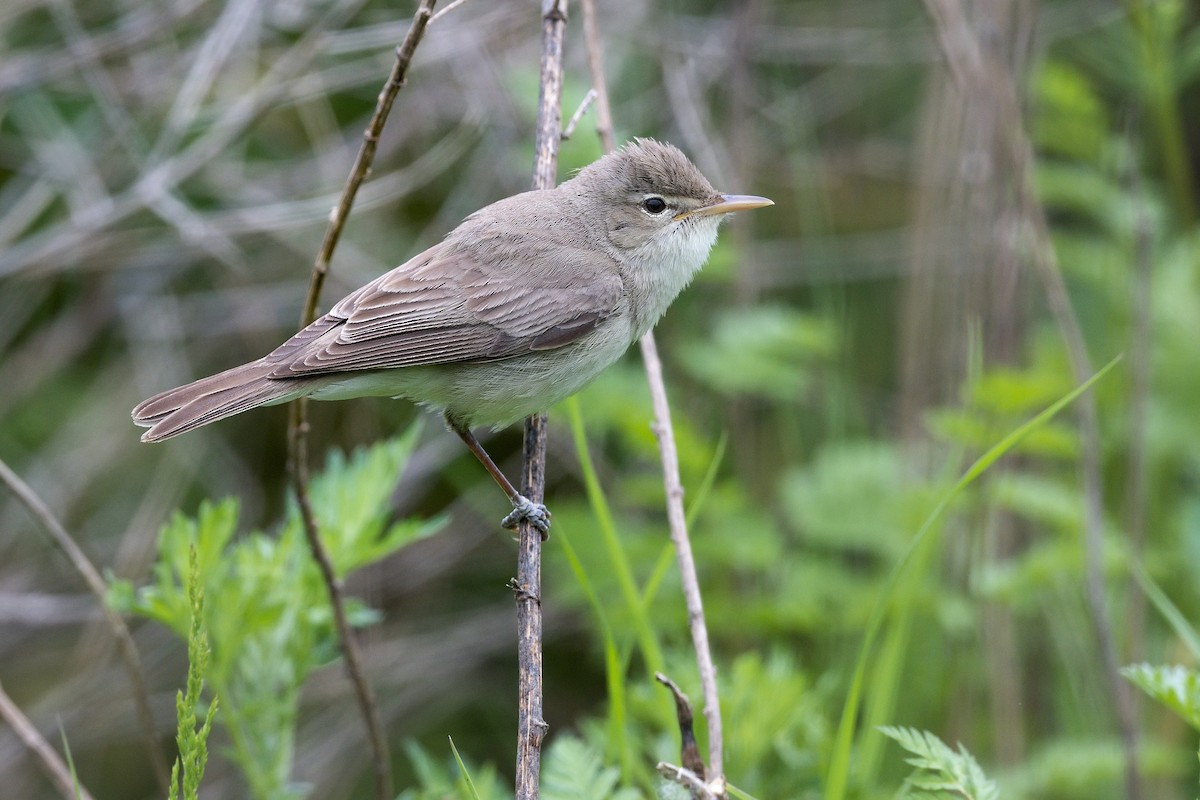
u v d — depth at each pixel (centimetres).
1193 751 1076
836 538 1107
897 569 687
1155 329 1221
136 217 1323
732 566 1107
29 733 784
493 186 1327
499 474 832
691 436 1056
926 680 1030
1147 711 1111
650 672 780
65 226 1256
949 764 596
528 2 1229
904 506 1073
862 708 991
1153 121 1344
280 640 771
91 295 1357
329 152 1320
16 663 1381
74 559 756
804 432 1314
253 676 766
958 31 1054
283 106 1280
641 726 860
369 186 1223
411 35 655
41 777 1287
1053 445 1023
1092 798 1049
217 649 752
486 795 772
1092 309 1368
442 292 839
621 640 1063
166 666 1337
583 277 854
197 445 1357
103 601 764
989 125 1052
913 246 1242
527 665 693
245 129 1194
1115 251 1264
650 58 1399
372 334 820
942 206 1180
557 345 843
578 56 1316
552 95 870
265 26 1274
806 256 1374
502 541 1416
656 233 889
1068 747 979
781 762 745
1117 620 1122
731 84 1309
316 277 705
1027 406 1020
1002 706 1022
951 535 1069
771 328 1143
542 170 870
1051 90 1187
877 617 688
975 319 997
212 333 1391
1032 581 1007
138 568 1273
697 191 899
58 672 1390
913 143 1454
